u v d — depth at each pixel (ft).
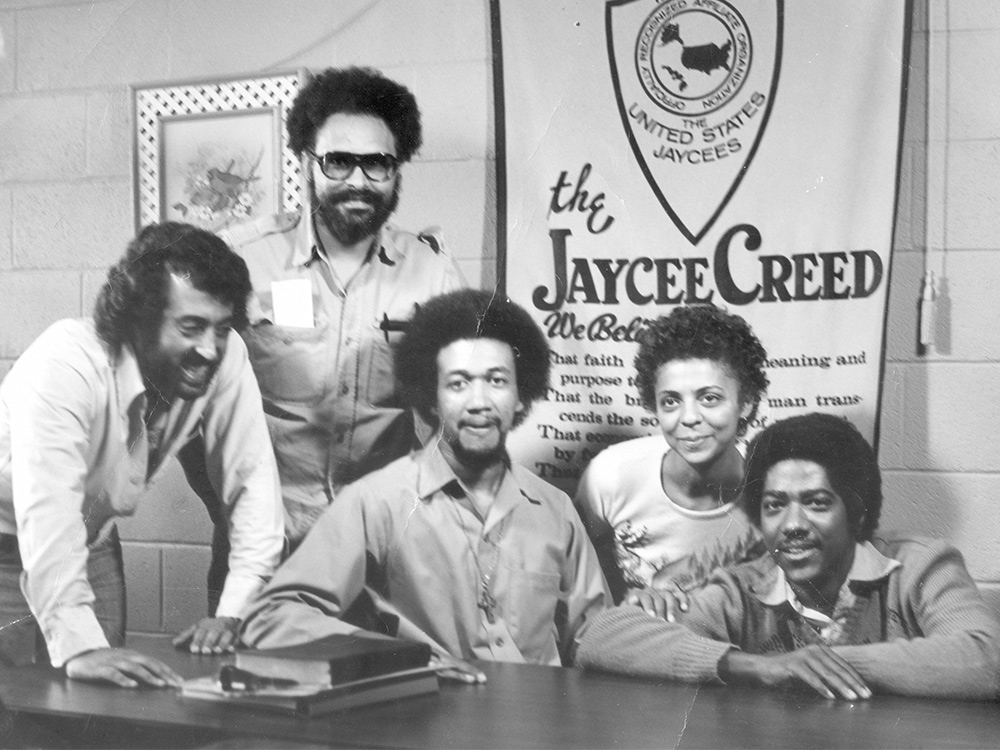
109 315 7.73
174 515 7.64
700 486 7.00
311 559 7.44
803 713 6.54
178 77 7.70
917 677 6.71
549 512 7.20
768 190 6.90
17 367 7.82
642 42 7.04
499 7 7.22
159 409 7.67
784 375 6.91
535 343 7.22
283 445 7.51
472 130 7.29
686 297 7.02
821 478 6.87
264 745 6.41
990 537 6.74
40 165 7.89
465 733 6.09
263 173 7.56
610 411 7.13
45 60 7.89
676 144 7.02
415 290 7.35
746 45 6.89
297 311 7.48
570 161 7.16
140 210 7.75
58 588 7.66
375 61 7.41
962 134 6.75
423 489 7.32
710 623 6.97
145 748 6.75
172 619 7.60
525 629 7.20
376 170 7.39
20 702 7.07
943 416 6.81
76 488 7.71
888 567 6.81
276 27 7.54
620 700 6.68
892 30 6.72
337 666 6.50
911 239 6.82
